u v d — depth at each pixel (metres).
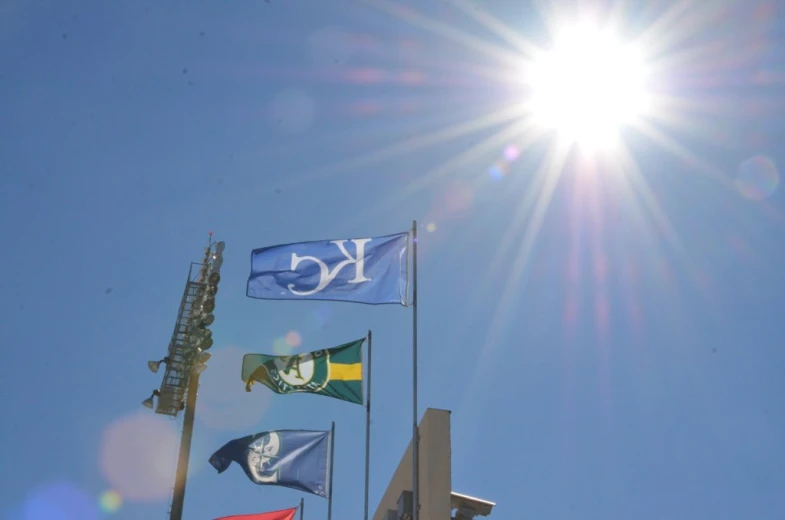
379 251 20.30
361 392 21.72
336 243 20.39
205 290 19.27
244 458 23.84
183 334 19.22
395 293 20.02
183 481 17.67
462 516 18.34
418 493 17.83
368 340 22.08
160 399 19.05
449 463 17.66
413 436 17.70
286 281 20.09
